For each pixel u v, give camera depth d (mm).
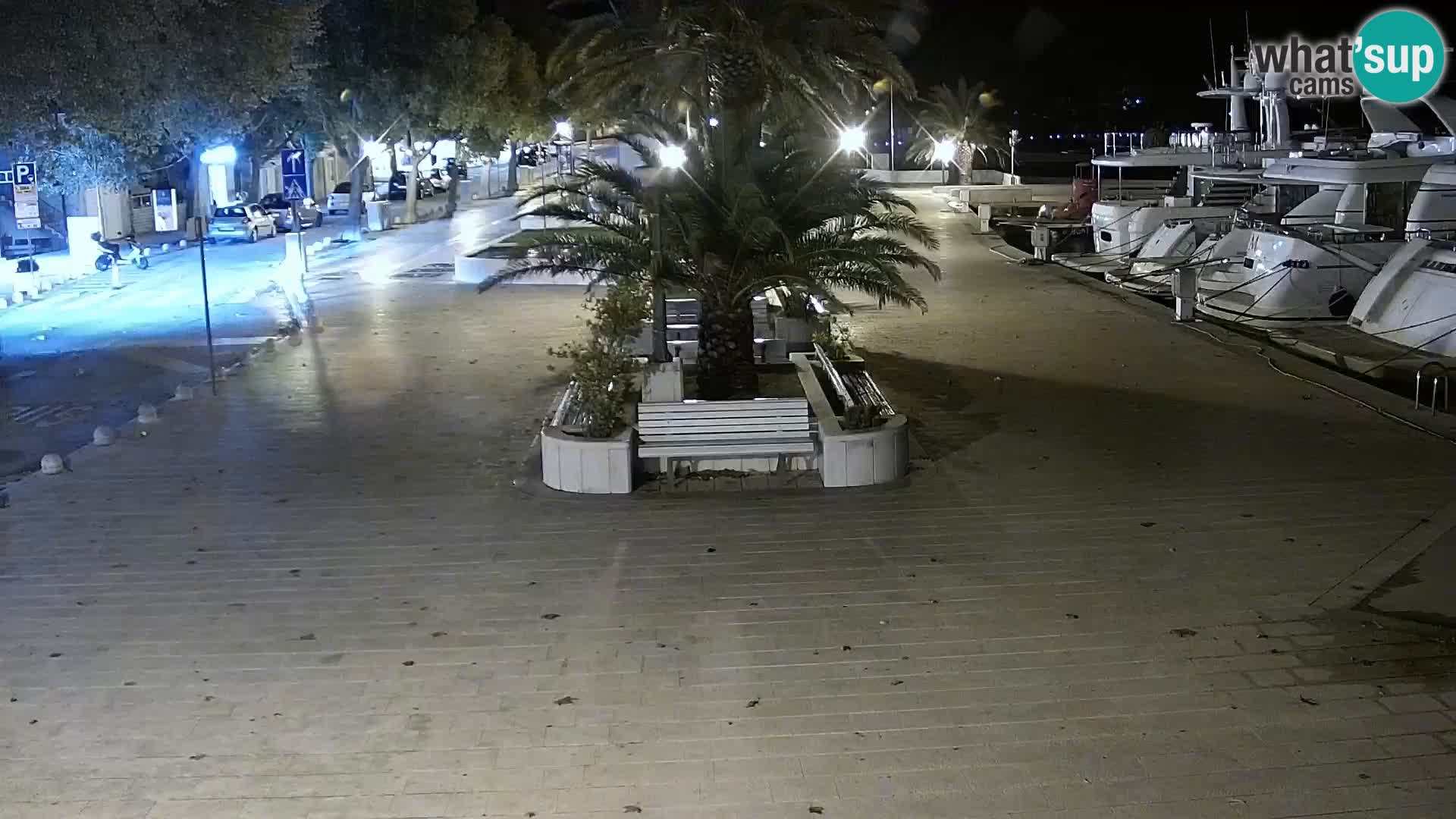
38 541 9336
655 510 9859
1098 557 8555
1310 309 21688
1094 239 35594
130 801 5480
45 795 5535
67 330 21016
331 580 8383
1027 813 5250
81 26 16500
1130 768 5613
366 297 24031
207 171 43844
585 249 12727
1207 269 24891
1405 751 5719
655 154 13172
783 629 7379
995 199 49688
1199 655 6863
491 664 6930
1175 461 11125
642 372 11570
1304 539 8852
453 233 40562
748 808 5328
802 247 12367
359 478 11023
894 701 6367
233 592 8195
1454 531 8914
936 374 15445
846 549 8836
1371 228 23062
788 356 15234
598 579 8312
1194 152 32750
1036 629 7289
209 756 5887
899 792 5438
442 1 40656
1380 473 10578
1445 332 18047
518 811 5332
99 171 27203
